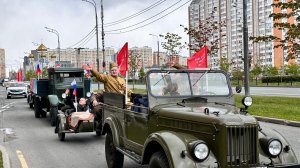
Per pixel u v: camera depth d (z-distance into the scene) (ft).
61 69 62.34
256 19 229.04
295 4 73.61
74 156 35.88
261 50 279.90
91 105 46.06
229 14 207.10
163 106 22.98
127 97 30.42
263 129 20.92
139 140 24.57
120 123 27.63
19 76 215.10
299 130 46.52
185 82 24.35
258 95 103.19
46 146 41.19
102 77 35.01
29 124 60.03
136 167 30.04
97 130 42.83
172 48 127.85
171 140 19.24
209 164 18.17
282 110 62.18
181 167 18.03
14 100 122.62
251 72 236.43
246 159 18.45
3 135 49.06
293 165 18.74
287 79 189.26
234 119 18.52
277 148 19.42
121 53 34.78
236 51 236.63
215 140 18.63
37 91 67.15
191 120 20.07
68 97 60.18
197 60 59.26
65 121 44.06
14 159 34.76
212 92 24.52
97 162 33.24
